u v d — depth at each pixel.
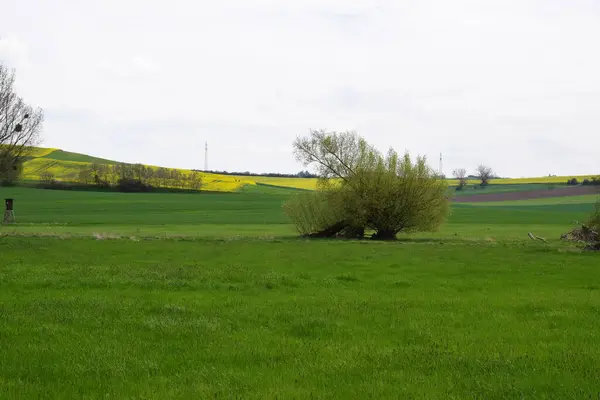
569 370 11.26
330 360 12.01
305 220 61.16
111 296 19.88
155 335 14.13
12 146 67.25
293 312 17.09
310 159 61.88
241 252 37.19
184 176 150.62
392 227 60.22
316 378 10.73
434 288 23.00
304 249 39.88
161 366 11.50
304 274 26.44
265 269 28.59
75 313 16.47
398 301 19.30
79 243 40.62
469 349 13.03
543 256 35.97
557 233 62.34
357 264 31.25
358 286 23.47
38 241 40.91
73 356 12.15
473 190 171.50
